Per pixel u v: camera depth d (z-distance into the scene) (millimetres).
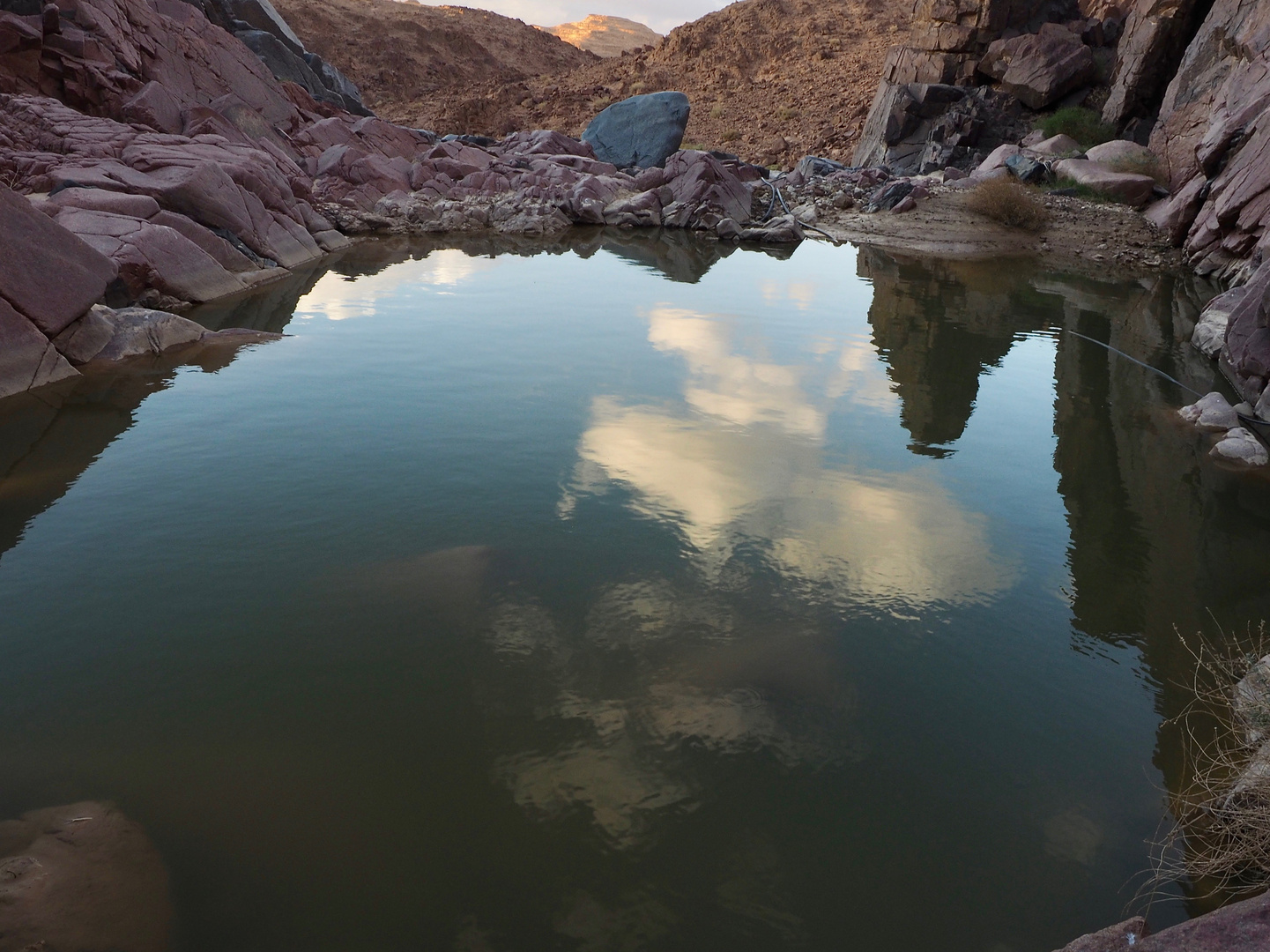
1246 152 16812
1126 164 23500
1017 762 3752
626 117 33531
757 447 7453
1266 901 2422
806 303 14172
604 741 3787
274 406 8094
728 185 25594
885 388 9430
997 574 5422
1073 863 3207
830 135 46469
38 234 9062
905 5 64250
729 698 4117
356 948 2742
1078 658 4543
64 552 5266
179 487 6262
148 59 22672
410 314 12453
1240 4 20359
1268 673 4082
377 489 6305
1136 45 25969
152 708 3893
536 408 8242
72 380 8805
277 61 33250
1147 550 5824
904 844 3268
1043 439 7973
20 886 2834
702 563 5410
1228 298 11805
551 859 3137
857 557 5562
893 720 4000
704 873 3100
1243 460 7547
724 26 66250
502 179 26391
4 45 18750
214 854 3102
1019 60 29125
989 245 21109
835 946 2807
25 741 3652
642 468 6887
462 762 3619
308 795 3402
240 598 4820
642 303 13742
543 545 5559
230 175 16078
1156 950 2352
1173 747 3869
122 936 2730
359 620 4648
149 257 11953
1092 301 15164
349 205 22531
